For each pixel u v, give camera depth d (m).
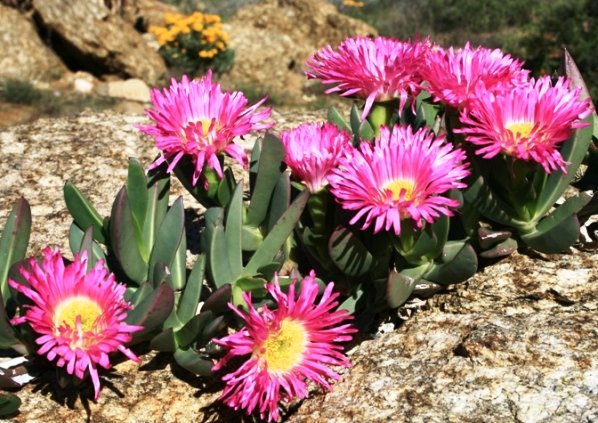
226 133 0.71
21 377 0.72
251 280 0.72
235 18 5.95
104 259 0.78
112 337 0.64
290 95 4.98
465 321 0.73
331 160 0.72
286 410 0.71
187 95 0.73
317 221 0.74
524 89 0.72
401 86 0.74
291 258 0.80
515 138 0.70
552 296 0.74
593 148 0.86
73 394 0.72
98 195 1.04
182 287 0.76
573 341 0.68
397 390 0.68
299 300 0.66
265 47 5.26
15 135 1.19
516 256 0.79
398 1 7.21
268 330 0.64
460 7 6.43
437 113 0.84
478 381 0.67
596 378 0.65
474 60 0.75
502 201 0.77
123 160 1.11
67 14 4.71
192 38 5.05
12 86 4.21
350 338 0.67
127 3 5.80
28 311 0.65
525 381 0.66
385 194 0.67
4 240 0.74
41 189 1.06
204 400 0.72
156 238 0.75
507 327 0.71
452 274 0.74
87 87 4.63
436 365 0.70
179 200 0.73
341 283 0.77
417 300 0.78
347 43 0.75
